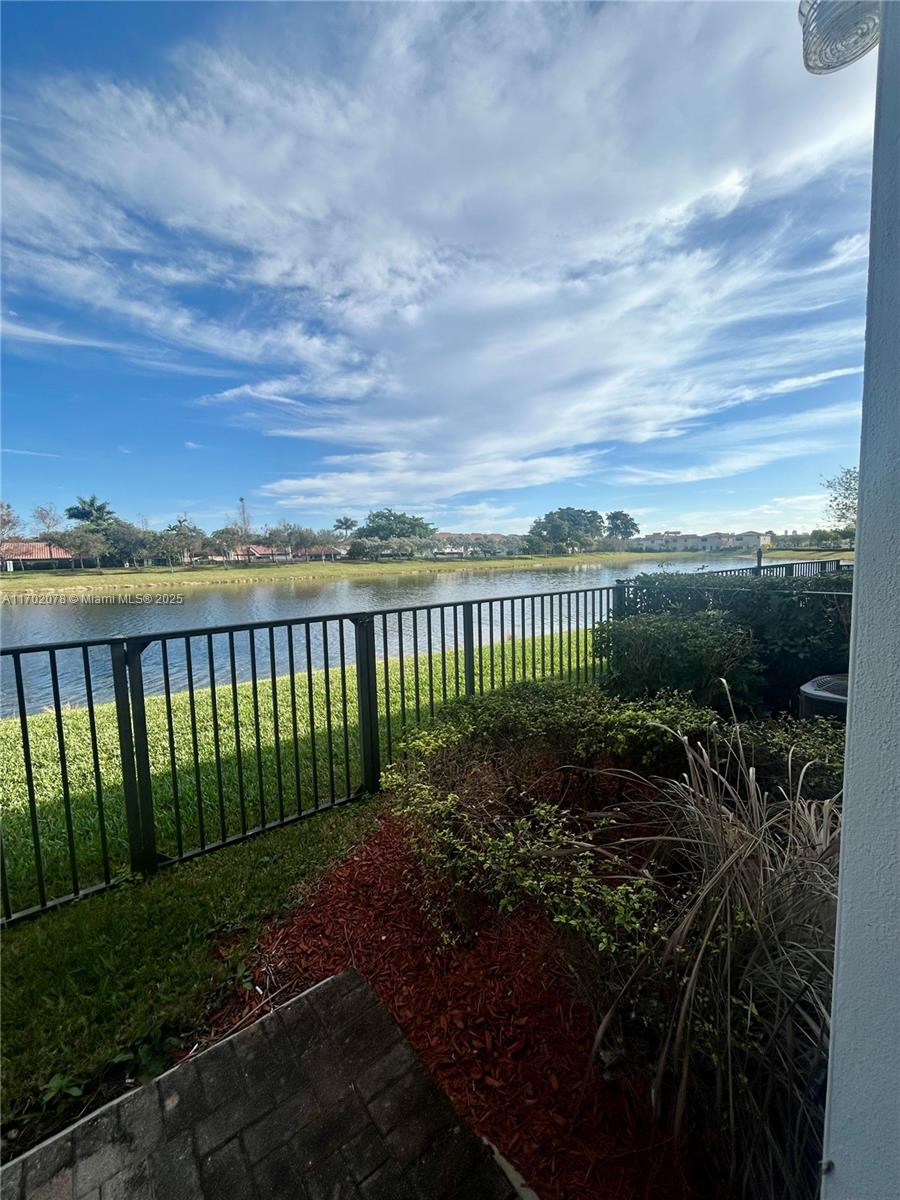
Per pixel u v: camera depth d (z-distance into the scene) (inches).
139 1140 48.1
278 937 73.4
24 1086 52.8
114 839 101.6
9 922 77.1
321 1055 55.1
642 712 82.2
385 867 86.7
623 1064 47.4
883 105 25.7
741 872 47.7
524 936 63.5
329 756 112.7
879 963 25.4
